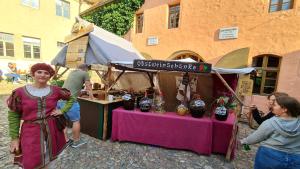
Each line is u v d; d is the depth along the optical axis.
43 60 13.39
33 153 1.79
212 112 4.12
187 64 3.26
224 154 3.71
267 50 6.36
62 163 3.15
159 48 9.25
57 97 1.99
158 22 9.26
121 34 9.97
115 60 4.54
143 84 6.62
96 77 11.77
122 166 3.18
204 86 4.39
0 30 11.11
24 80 11.77
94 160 3.31
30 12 12.40
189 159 3.53
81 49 4.93
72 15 15.05
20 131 1.87
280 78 6.17
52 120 1.95
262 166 1.88
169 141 3.86
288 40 5.96
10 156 3.21
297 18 5.78
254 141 1.96
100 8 10.68
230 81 4.07
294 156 1.73
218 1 7.35
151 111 4.20
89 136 4.40
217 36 7.44
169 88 4.73
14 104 1.78
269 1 6.34
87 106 4.43
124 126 4.08
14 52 11.88
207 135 3.62
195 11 7.99
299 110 1.77
